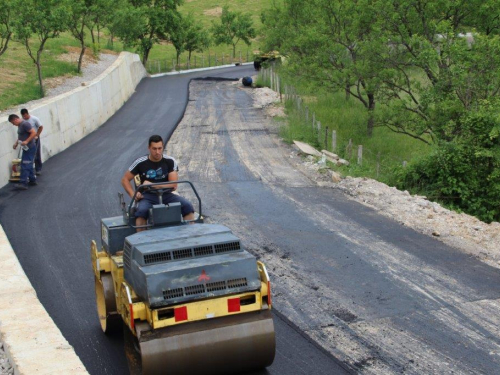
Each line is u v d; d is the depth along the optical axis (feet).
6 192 50.31
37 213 43.98
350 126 96.53
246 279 19.11
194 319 18.47
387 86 81.82
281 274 31.50
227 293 18.74
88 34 200.75
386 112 77.92
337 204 45.80
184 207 23.62
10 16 88.43
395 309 27.09
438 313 26.63
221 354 18.90
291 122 84.69
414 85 80.02
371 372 21.50
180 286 18.20
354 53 93.56
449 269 32.12
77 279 31.22
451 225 40.55
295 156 64.95
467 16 80.38
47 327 21.62
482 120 57.62
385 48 80.12
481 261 33.55
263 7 283.59
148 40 175.22
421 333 24.70
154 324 18.03
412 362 22.25
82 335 24.64
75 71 112.98
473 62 67.26
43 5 89.71
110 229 22.77
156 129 84.43
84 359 22.58
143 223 22.85
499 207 57.16
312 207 44.93
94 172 57.93
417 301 27.96
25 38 88.48
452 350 23.22
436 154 58.85
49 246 36.68
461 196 57.26
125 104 110.83
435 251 35.04
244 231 39.09
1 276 27.50
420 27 79.36
